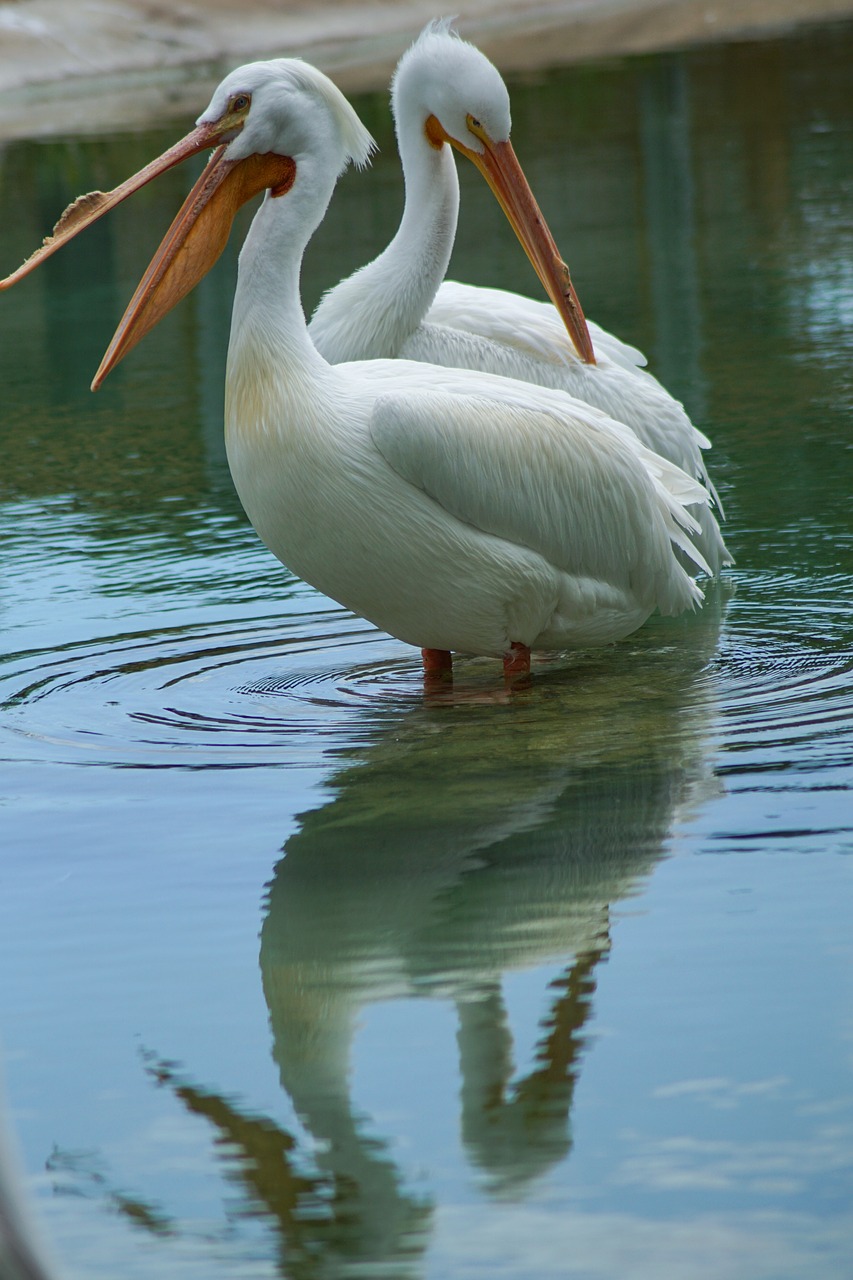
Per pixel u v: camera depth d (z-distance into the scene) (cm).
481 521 1032
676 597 1156
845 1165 550
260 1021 661
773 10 6272
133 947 730
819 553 1312
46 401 1998
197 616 1235
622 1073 614
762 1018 645
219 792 902
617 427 1146
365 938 726
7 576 1352
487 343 1284
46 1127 596
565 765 927
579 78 4734
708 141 3578
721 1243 511
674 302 2272
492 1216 533
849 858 783
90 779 929
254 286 995
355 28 5553
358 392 1016
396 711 1038
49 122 4172
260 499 1010
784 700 1021
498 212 3059
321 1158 569
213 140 1004
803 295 2259
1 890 791
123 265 2830
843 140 3462
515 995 674
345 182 3434
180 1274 510
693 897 754
